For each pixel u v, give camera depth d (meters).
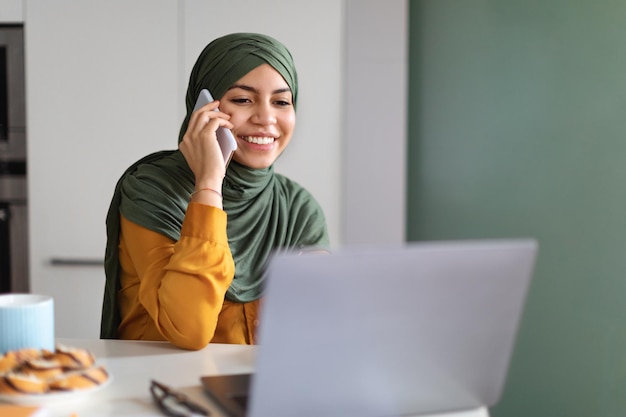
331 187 2.69
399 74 2.88
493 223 2.81
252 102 1.60
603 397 2.52
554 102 2.62
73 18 2.68
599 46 2.49
